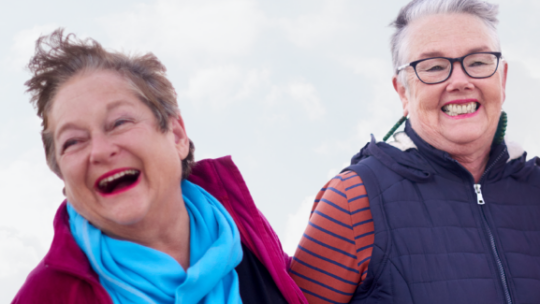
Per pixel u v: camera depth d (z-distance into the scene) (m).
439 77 1.45
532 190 1.54
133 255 1.08
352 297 1.44
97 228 1.09
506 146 1.52
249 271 1.26
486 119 1.46
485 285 1.33
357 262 1.41
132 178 1.09
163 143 1.10
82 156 1.02
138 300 1.02
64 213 1.14
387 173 1.49
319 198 1.60
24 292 0.99
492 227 1.42
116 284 1.03
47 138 1.08
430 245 1.37
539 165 1.63
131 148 1.04
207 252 1.12
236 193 1.34
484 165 1.55
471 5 1.47
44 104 1.07
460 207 1.44
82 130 1.03
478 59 1.44
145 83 1.12
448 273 1.34
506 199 1.49
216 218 1.25
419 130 1.51
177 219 1.16
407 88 1.54
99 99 1.04
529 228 1.46
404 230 1.38
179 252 1.19
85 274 1.01
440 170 1.49
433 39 1.47
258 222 1.31
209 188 1.36
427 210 1.43
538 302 1.34
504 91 1.54
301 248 1.49
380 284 1.36
